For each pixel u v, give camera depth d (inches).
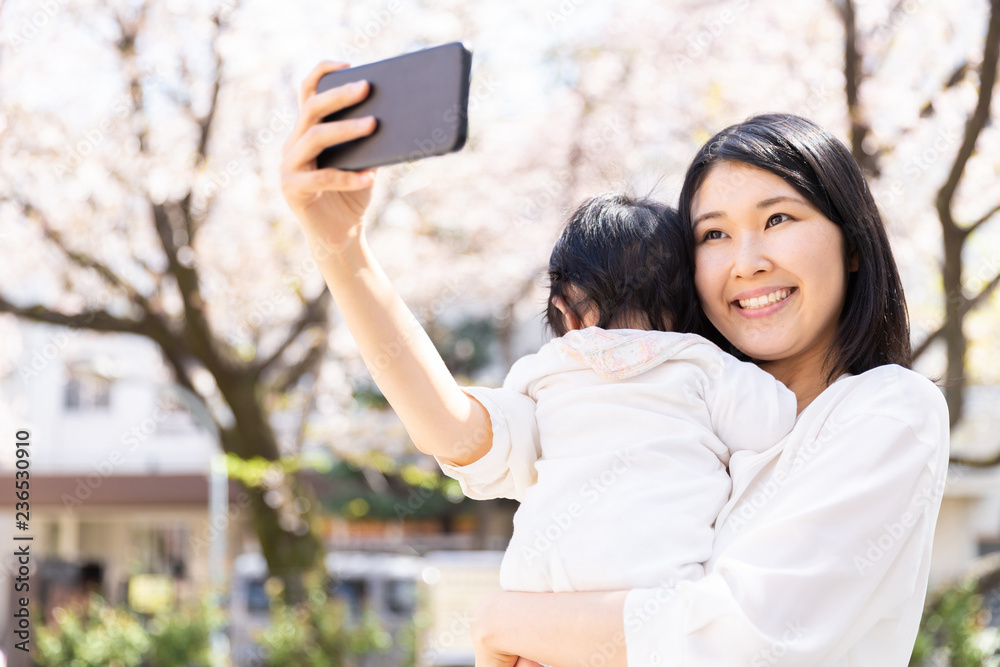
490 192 387.2
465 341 644.7
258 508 339.9
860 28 279.4
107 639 354.3
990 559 327.9
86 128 303.4
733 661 43.8
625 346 59.6
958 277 250.5
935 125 277.6
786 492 50.1
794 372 63.4
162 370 506.0
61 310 335.3
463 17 321.7
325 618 335.0
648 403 57.5
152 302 335.9
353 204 47.1
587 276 64.7
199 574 622.2
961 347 249.6
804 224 57.5
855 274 60.8
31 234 329.4
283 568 340.8
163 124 317.4
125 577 652.1
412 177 359.6
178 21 298.2
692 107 336.2
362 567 442.6
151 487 615.5
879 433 48.6
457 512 732.0
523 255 413.1
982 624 320.5
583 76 351.6
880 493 47.0
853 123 263.6
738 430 56.7
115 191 315.9
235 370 331.6
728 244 60.4
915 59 285.3
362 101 42.3
